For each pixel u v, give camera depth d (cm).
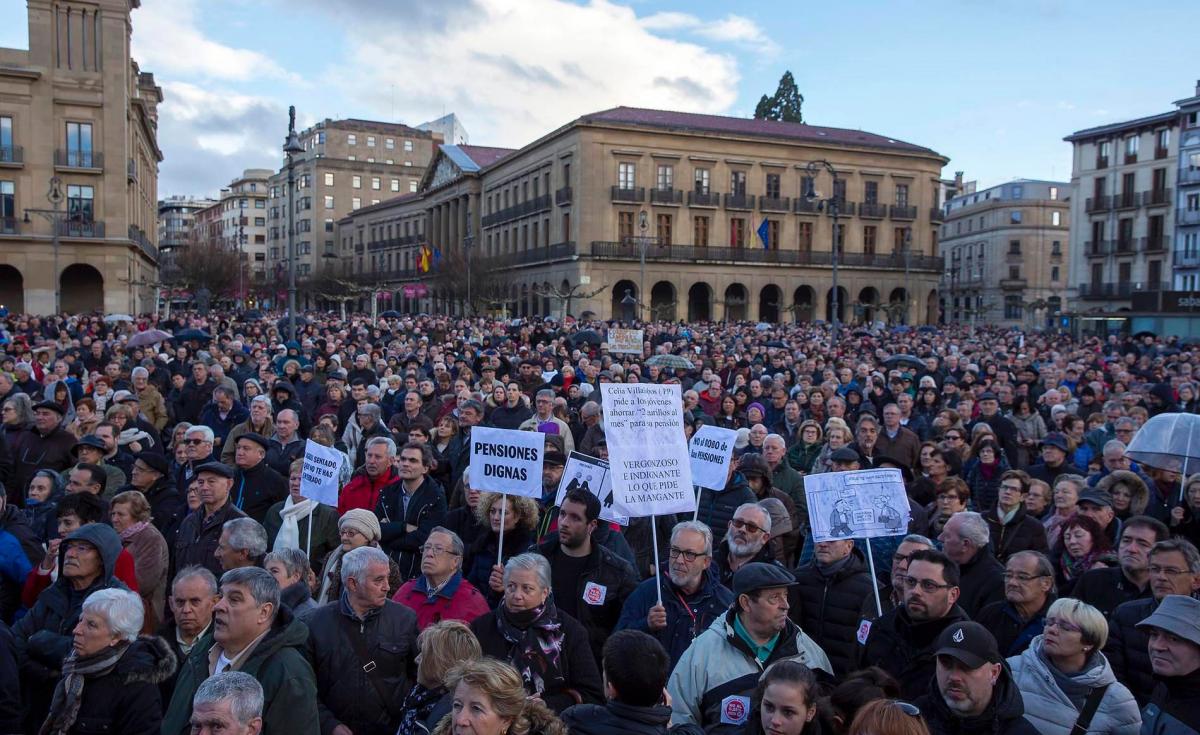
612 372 1658
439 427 1083
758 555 727
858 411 1367
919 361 2173
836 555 641
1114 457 947
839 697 430
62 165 5634
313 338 2717
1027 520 765
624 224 6662
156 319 4378
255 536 614
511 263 7338
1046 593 575
